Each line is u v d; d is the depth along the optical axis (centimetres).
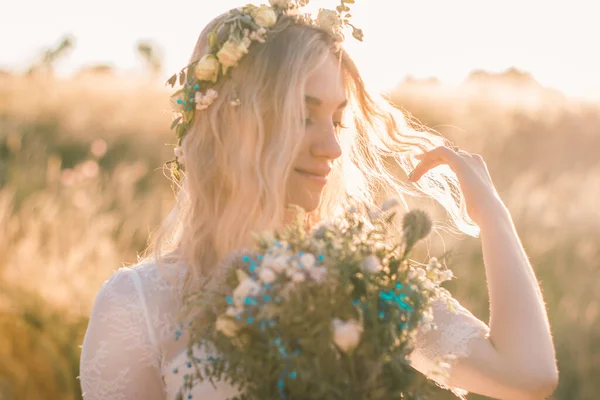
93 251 525
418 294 162
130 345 184
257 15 196
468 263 561
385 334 150
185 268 194
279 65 192
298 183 197
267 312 146
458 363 184
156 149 945
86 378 187
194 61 204
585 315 524
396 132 230
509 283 181
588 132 1106
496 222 192
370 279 155
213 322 162
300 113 191
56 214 566
